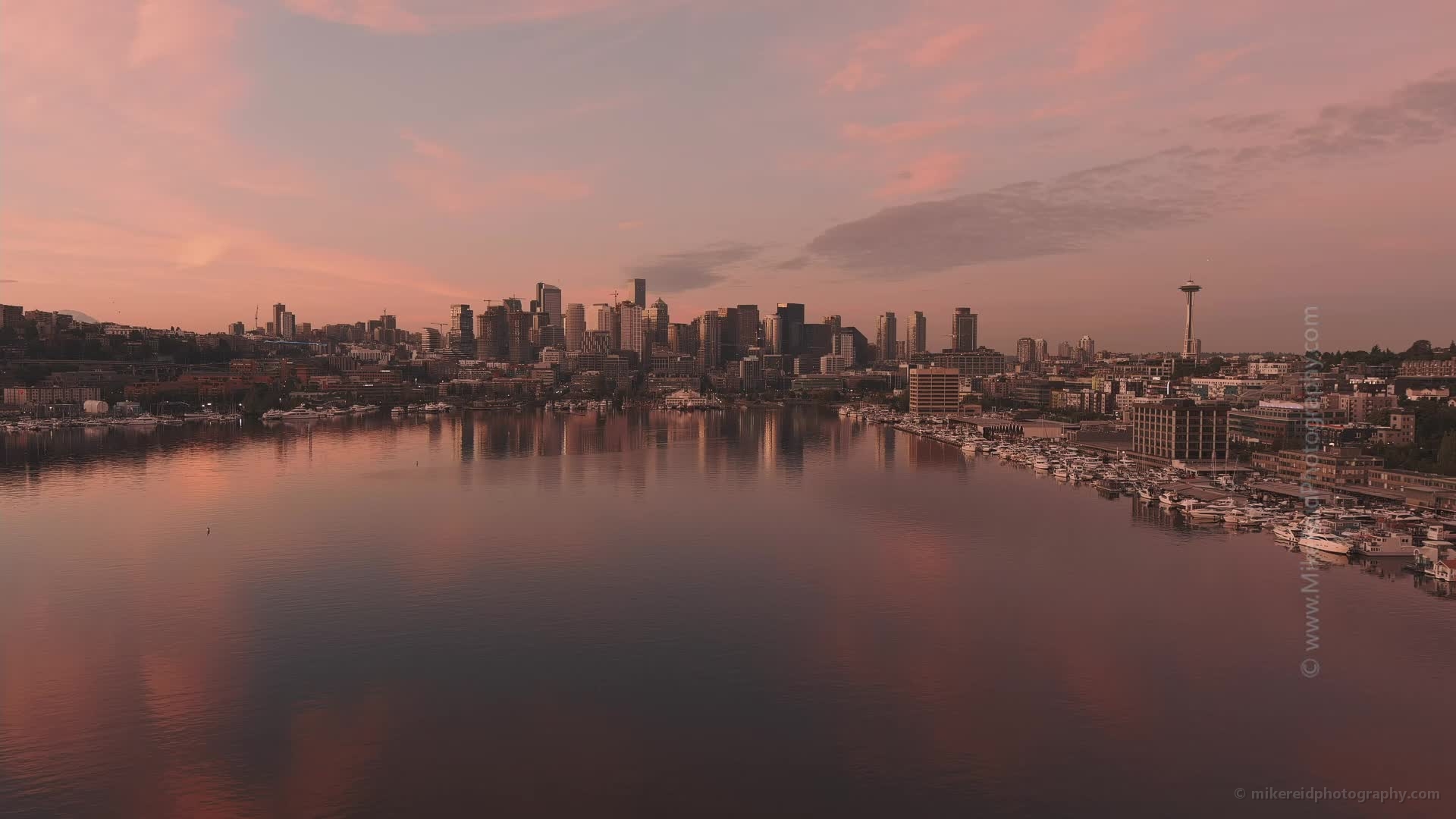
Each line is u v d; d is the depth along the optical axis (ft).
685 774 392.06
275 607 623.36
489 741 422.41
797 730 431.84
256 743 419.74
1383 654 524.52
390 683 488.44
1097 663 514.68
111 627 579.89
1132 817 357.20
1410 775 388.16
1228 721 439.22
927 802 368.27
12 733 429.79
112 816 358.02
